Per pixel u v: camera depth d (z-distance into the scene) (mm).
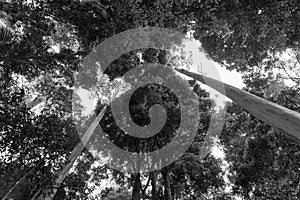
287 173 14102
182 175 18672
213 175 18438
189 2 10094
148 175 18141
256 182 15062
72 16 10016
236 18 11078
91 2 9578
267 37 12570
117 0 9133
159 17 9539
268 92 15180
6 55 7613
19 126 6973
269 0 10086
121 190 18344
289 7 10453
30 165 7281
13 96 7188
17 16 8586
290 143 13477
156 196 16641
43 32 9258
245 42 13586
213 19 10453
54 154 7570
